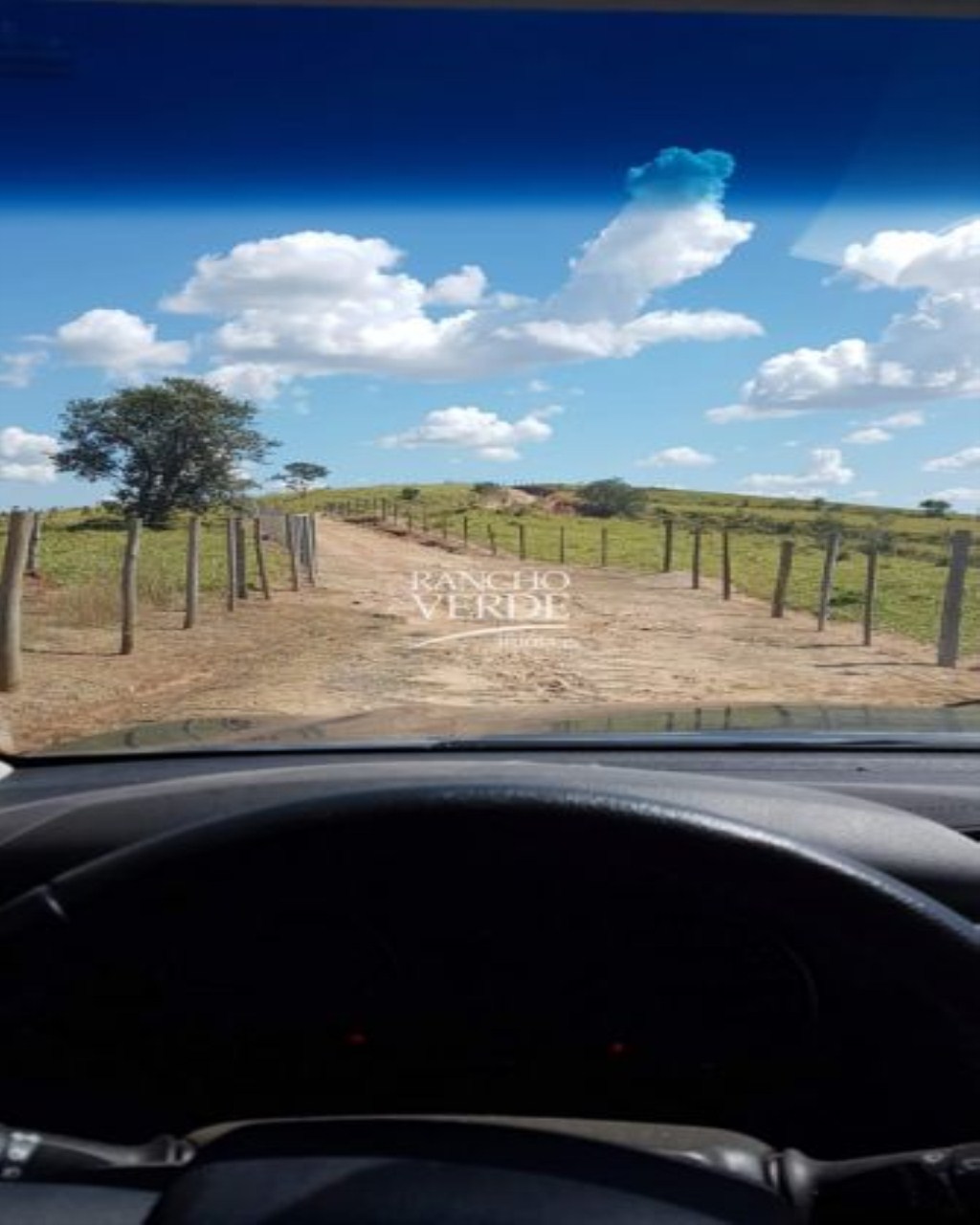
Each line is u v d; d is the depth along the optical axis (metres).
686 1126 1.89
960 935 1.53
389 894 1.85
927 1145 1.83
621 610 23.50
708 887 1.61
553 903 1.84
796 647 18.08
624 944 1.86
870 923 1.53
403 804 1.59
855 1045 1.84
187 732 3.48
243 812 1.73
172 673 14.17
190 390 21.80
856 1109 1.87
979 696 13.07
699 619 21.86
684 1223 1.44
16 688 12.77
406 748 3.08
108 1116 2.03
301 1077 2.00
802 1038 1.86
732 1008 1.87
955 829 2.55
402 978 1.92
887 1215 1.58
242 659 15.25
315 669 14.43
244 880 1.83
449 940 1.88
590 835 1.56
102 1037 1.98
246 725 3.61
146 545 30.75
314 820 1.60
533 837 1.58
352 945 1.90
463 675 14.25
